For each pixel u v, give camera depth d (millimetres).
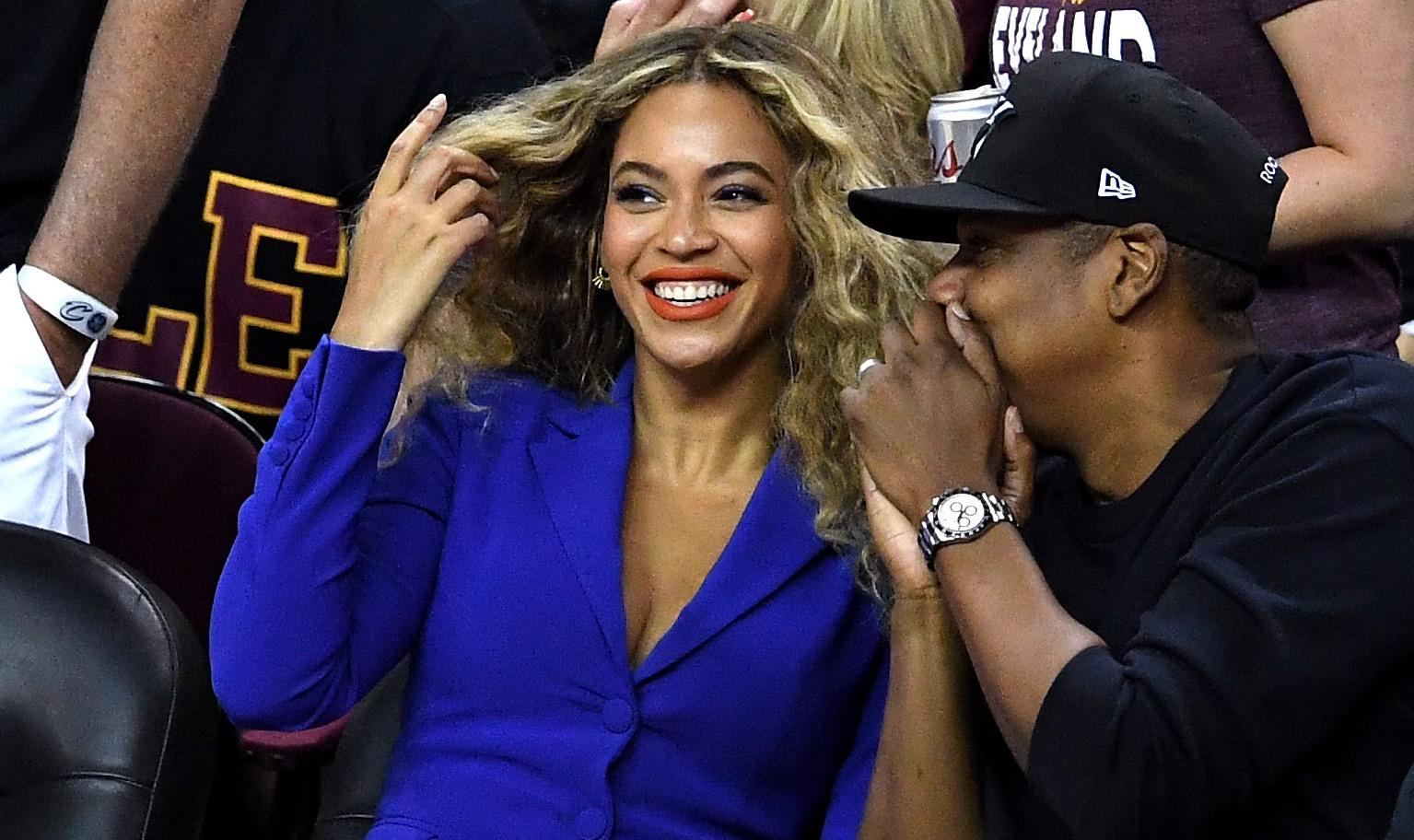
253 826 8148
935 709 5902
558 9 10547
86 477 8539
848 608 6766
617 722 6633
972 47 8727
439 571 6973
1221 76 7137
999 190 5531
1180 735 4926
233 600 6621
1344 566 4980
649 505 7082
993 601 5305
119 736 6637
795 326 7020
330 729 7578
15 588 6832
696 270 6812
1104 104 5441
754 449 7129
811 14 8086
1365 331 7469
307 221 9734
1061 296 5496
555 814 6613
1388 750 5070
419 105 9781
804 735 6691
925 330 5785
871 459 5707
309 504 6582
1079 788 5027
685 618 6691
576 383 7445
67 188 7914
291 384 9891
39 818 6605
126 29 7934
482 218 6949
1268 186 5465
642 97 7012
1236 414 5445
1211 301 5484
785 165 6930
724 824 6656
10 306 7844
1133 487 5605
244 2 8602
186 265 9664
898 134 7656
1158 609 5156
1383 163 6754
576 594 6762
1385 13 6723
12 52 9680
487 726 6766
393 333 6742
